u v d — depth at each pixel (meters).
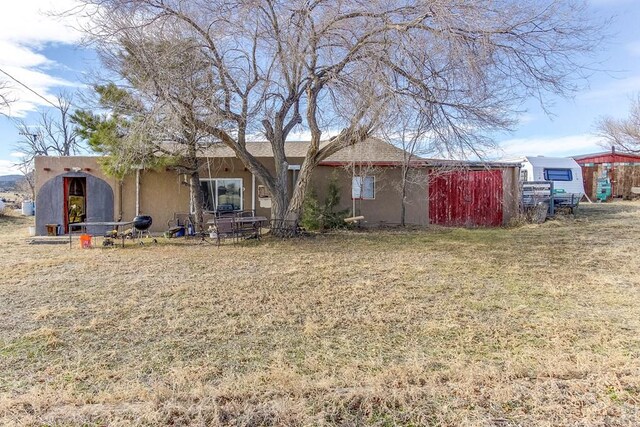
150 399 2.41
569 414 2.11
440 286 5.60
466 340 3.61
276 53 8.74
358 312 4.48
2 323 4.21
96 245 10.34
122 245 10.11
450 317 4.27
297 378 2.78
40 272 6.86
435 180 14.00
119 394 2.57
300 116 11.05
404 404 2.26
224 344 3.62
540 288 5.41
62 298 5.18
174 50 8.18
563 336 3.64
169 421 2.13
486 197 14.09
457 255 8.09
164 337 3.81
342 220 12.50
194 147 11.02
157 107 8.09
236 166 13.38
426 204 13.90
